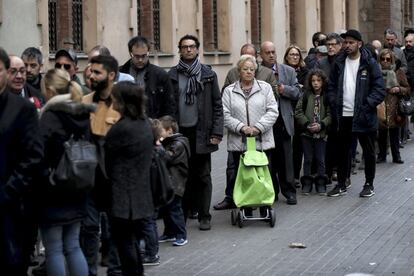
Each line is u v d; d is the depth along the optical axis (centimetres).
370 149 1830
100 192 1134
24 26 1977
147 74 1509
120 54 2380
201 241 1455
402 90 2259
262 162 1541
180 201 1420
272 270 1273
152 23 2616
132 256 1132
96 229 1186
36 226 1076
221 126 1556
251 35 3347
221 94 1670
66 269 1158
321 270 1270
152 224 1296
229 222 1598
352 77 1820
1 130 984
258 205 1543
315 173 1953
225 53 3034
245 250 1392
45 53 2045
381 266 1291
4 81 984
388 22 4788
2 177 984
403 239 1460
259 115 1612
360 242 1441
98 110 1191
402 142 2691
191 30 2817
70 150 1039
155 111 1513
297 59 1959
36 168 995
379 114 2262
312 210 1702
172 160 1398
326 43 2088
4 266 989
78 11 2239
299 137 1891
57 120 1045
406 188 1944
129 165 1112
